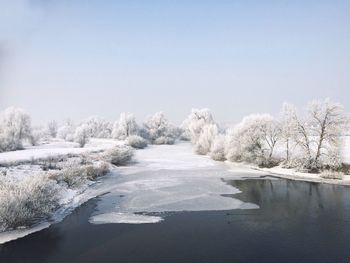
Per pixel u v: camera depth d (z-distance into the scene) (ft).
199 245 65.46
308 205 95.71
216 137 234.58
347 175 138.00
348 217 83.05
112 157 186.29
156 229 75.51
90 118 440.45
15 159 146.10
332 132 145.48
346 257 59.41
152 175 153.28
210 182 133.90
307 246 64.54
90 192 115.75
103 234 72.18
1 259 59.77
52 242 67.56
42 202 83.61
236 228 75.72
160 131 358.64
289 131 158.30
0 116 245.24
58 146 260.83
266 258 59.31
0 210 73.15
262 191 116.16
